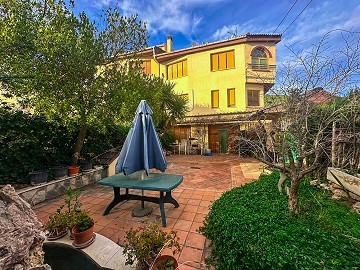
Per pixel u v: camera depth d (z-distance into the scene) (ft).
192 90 51.98
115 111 20.35
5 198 6.46
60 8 17.28
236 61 47.34
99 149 26.30
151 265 6.90
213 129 50.96
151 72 57.41
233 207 9.48
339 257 5.37
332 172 12.20
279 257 5.34
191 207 14.70
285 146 10.08
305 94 9.70
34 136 17.58
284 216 8.30
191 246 9.72
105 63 20.67
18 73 15.83
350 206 10.27
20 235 5.69
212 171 28.32
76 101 18.33
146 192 18.63
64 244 9.56
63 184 18.16
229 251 6.67
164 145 48.34
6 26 14.75
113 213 13.83
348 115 11.50
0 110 15.79
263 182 14.19
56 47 16.03
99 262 8.54
